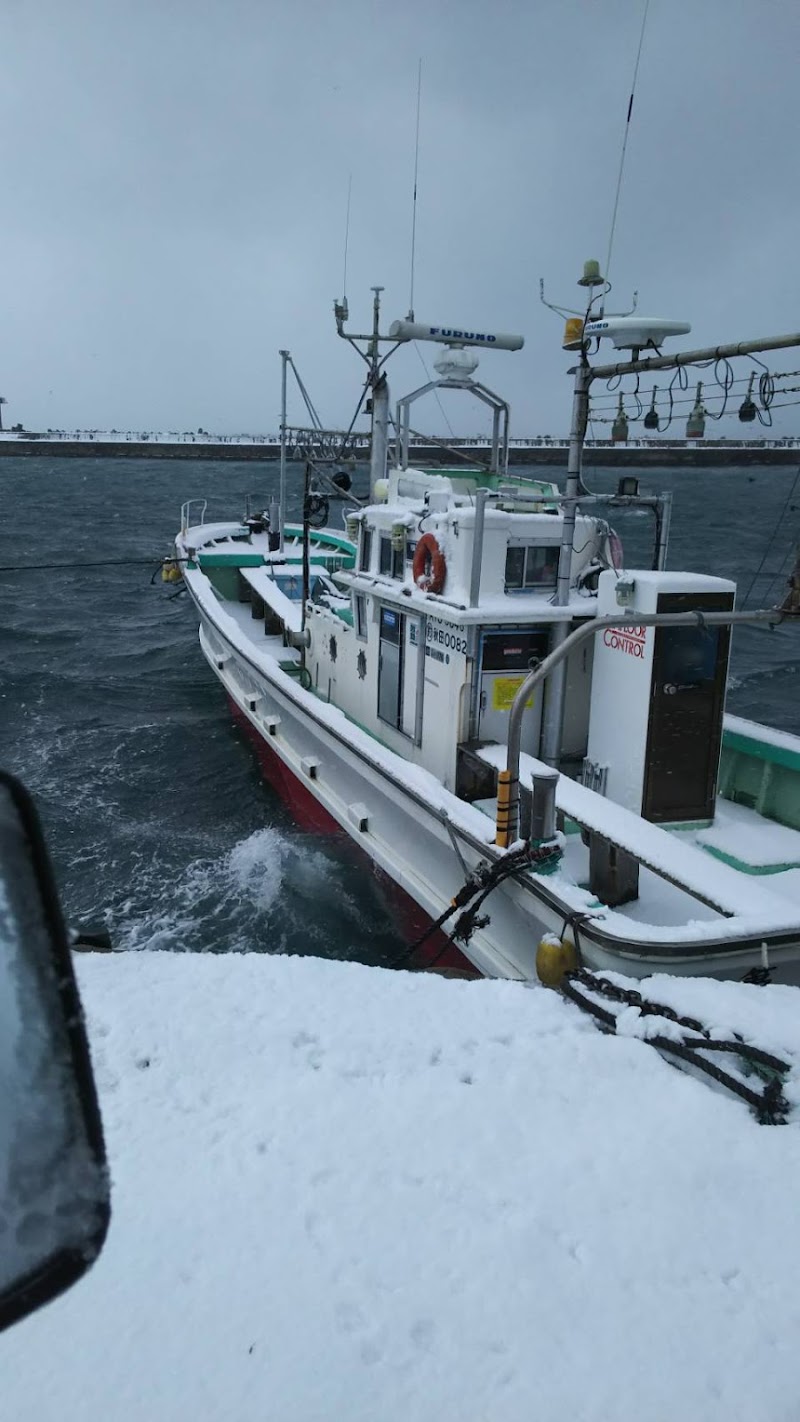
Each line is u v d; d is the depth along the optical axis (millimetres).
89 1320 2012
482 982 3635
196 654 15453
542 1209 2369
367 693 7727
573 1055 3053
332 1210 2352
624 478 5938
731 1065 3043
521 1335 2002
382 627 7250
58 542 31266
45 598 20859
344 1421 1796
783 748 6145
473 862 5418
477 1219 2332
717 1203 2402
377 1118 2713
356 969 3693
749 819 6227
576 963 4332
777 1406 1848
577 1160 2551
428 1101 2793
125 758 10305
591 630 4406
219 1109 2752
